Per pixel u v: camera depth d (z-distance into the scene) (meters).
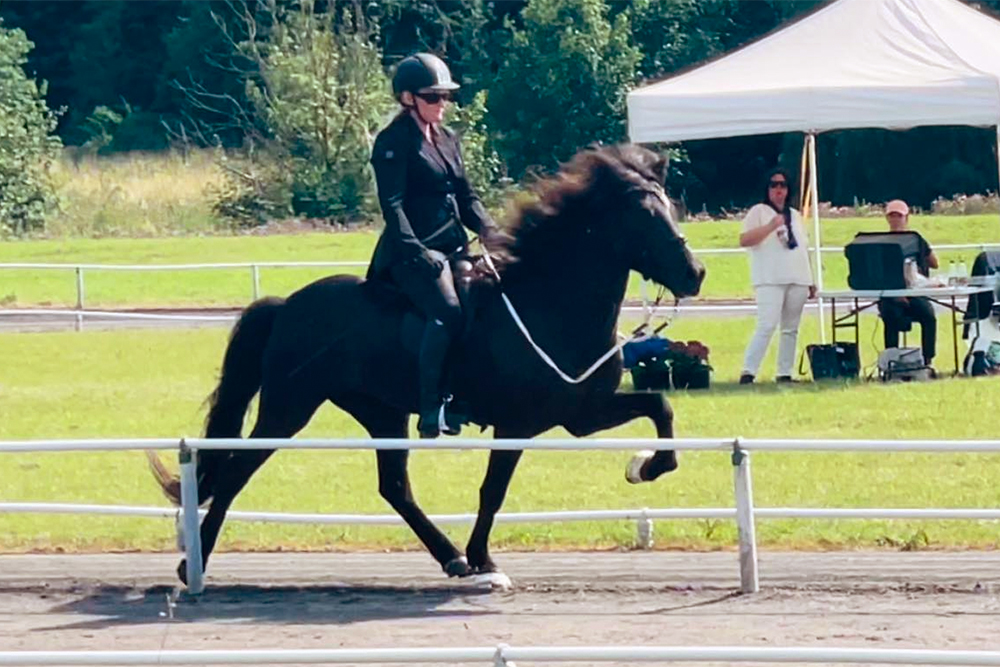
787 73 16.92
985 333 17.70
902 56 16.94
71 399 17.81
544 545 10.58
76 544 10.89
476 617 8.53
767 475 12.60
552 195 8.98
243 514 10.34
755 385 17.20
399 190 8.91
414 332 9.00
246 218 43.47
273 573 9.86
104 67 66.31
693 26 55.97
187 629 8.34
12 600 9.16
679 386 17.08
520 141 50.34
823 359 17.64
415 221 9.03
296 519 10.32
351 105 44.59
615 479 12.68
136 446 9.13
